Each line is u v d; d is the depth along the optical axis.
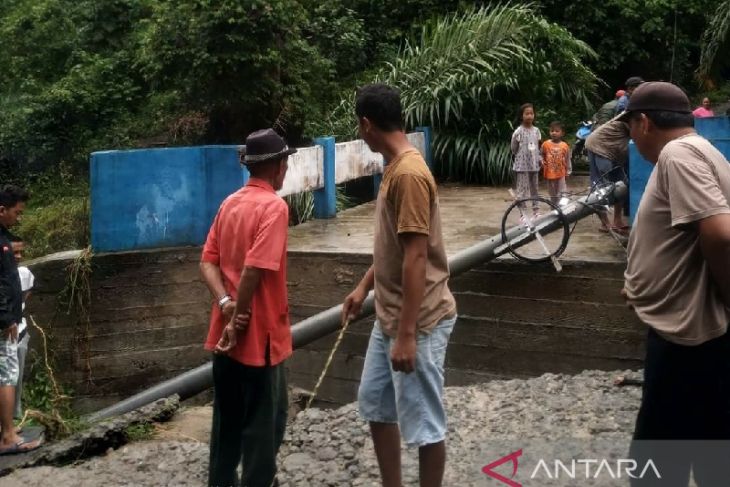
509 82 12.38
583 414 4.97
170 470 4.64
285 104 12.84
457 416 5.01
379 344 3.62
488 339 7.27
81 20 18.22
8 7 20.12
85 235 10.91
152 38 12.80
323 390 7.88
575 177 12.84
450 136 12.73
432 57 13.16
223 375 3.91
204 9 12.13
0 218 5.43
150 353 8.12
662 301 3.01
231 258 3.91
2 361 5.17
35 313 7.88
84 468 4.75
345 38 15.26
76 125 16.38
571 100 13.77
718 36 13.24
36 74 17.92
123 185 8.03
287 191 9.28
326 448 4.63
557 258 6.86
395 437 3.69
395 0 16.25
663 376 3.04
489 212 10.12
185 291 8.16
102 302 8.00
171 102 14.88
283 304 3.93
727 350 2.97
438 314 3.43
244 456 3.90
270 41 12.45
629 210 8.12
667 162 2.92
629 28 16.20
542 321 7.07
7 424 5.19
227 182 8.07
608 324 6.85
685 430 3.03
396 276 3.42
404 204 3.26
